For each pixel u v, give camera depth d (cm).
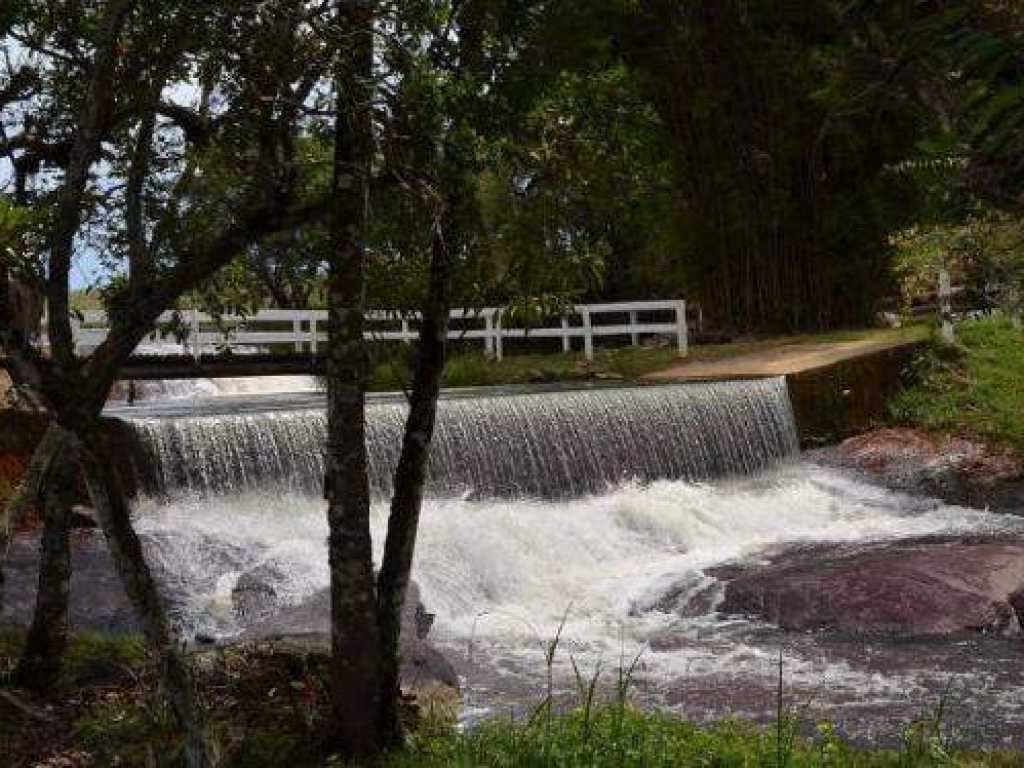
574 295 595
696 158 2517
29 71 629
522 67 559
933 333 1981
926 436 1752
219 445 1292
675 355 2323
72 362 486
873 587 1034
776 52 2327
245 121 527
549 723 598
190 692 504
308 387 2553
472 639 1037
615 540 1348
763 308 2547
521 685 890
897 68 286
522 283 588
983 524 1430
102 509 483
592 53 610
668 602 1124
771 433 1719
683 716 806
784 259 2534
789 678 884
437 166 553
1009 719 775
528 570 1236
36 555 1104
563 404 1509
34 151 633
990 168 249
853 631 992
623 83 787
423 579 1149
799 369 1822
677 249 2609
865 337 2214
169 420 1270
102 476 482
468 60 556
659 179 2517
